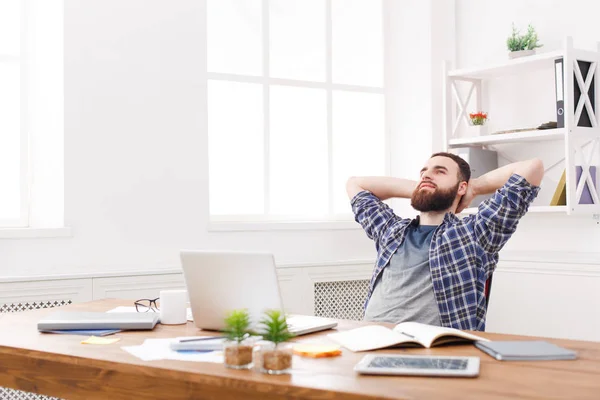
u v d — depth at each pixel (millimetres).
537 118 3779
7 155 3441
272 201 4074
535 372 1447
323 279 3885
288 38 4121
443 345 1747
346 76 4301
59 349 1778
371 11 4352
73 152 3352
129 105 3480
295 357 1644
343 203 4293
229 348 1538
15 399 3221
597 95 3453
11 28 3451
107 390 1645
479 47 4086
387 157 4359
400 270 2455
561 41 3699
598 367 1487
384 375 1444
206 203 3676
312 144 4188
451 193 2490
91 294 3271
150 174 3529
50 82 3412
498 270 3531
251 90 3996
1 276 3098
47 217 3424
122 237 3459
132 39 3488
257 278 1916
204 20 3676
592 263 3176
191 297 2029
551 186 3695
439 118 4164
